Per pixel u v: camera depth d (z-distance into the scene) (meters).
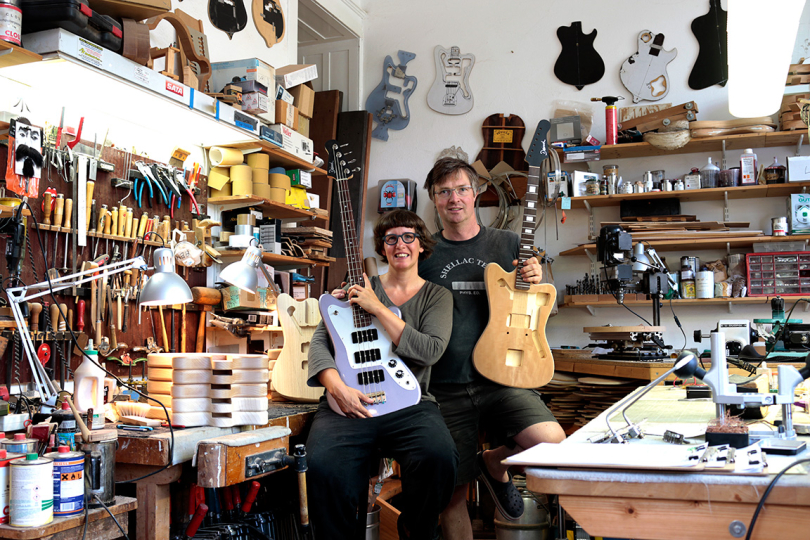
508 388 2.76
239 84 3.47
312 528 2.48
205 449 1.95
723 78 5.11
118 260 2.81
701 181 4.89
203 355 2.25
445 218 2.98
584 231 5.25
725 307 4.96
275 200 3.75
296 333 3.01
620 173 5.24
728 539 1.13
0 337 2.22
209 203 3.51
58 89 2.56
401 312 2.68
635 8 5.34
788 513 1.09
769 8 2.09
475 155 5.55
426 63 5.75
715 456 1.21
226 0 4.14
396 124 5.75
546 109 5.45
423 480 2.39
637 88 5.27
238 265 2.42
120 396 2.55
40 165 2.44
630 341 3.89
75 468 1.66
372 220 5.70
